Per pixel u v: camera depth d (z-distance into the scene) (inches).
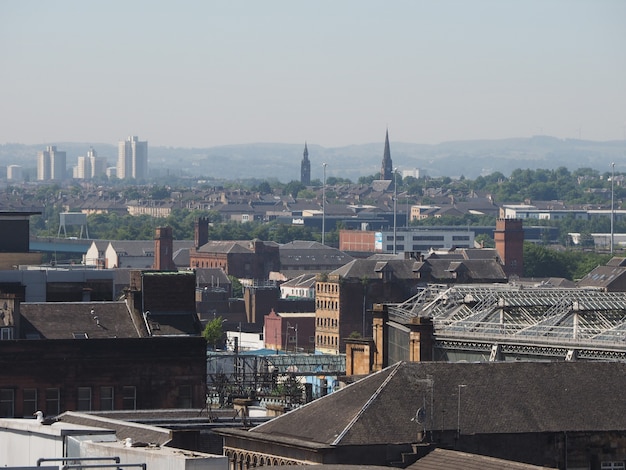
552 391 6353.3
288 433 6131.9
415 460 5807.1
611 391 6412.4
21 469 4424.2
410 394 6171.3
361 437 5905.5
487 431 6097.4
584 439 6210.6
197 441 6348.4
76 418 6811.0
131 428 6555.1
